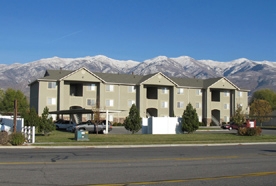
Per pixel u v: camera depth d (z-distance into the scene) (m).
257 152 23.31
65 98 69.88
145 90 76.12
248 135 41.72
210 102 81.06
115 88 73.81
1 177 12.60
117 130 54.53
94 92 72.44
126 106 74.56
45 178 12.47
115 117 73.38
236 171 14.58
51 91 68.94
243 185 11.67
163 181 12.15
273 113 88.56
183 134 42.97
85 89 71.75
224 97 83.06
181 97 78.88
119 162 17.05
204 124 80.06
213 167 15.66
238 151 24.08
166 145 29.30
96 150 24.39
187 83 80.75
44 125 38.59
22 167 14.99
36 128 38.50
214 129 62.22
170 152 22.86
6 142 27.05
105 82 72.06
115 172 13.93
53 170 14.25
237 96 83.50
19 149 24.92
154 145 28.92
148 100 76.25
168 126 45.16
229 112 83.44
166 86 77.94
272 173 14.12
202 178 12.86
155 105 76.88
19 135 27.34
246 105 84.56
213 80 82.62
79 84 73.19
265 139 37.00
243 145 31.05
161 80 76.12
